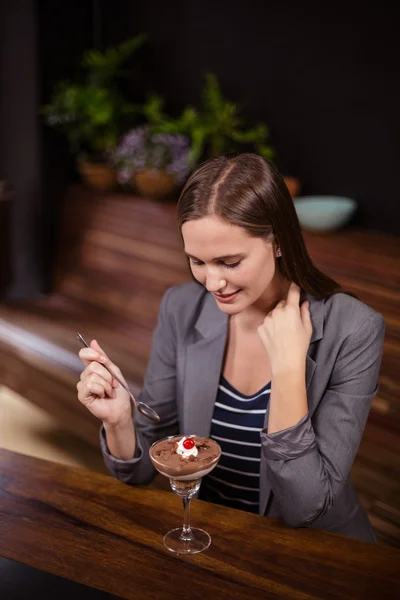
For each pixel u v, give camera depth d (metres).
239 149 4.09
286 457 1.48
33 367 3.86
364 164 3.55
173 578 1.35
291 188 3.68
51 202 4.54
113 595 1.30
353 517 1.76
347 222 3.60
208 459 1.39
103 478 1.68
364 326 1.61
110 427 1.63
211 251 1.45
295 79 3.74
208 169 1.47
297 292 1.62
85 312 4.23
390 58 3.35
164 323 1.84
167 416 1.82
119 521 1.52
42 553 1.42
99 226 4.33
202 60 4.15
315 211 3.44
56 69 4.39
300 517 1.49
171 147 4.01
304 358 1.52
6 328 4.07
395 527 2.64
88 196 4.41
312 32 3.62
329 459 1.54
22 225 4.59
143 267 4.05
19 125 4.47
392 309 3.08
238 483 1.75
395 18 3.29
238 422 1.72
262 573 1.36
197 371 1.75
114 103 4.33
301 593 1.32
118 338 3.88
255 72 3.91
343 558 1.41
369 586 1.33
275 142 3.92
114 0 4.50
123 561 1.40
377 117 3.45
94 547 1.44
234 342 1.74
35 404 3.92
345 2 3.46
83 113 4.29
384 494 2.71
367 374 1.61
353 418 1.58
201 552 1.42
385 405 2.88
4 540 1.46
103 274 4.28
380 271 3.18
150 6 4.34
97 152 4.59
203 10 4.07
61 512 1.55
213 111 3.98
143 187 4.10
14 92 4.44
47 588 1.32
